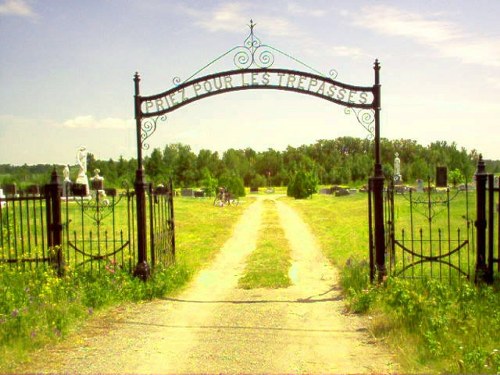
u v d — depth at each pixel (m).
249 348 6.64
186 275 12.07
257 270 13.16
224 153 94.56
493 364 5.55
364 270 11.05
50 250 10.10
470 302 7.90
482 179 9.36
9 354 6.15
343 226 22.77
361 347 6.65
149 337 7.14
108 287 9.49
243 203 41.28
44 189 10.19
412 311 7.36
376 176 10.12
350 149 93.38
